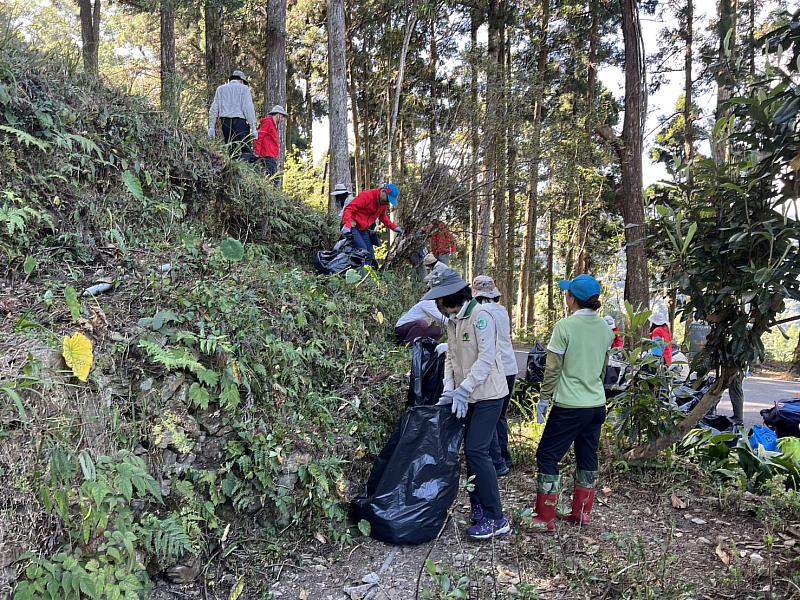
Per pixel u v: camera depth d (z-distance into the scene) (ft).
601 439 14.99
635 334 14.88
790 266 11.14
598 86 67.26
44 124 12.75
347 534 10.52
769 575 9.44
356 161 74.95
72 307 9.00
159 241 14.40
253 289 13.57
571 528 11.60
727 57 13.42
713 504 12.93
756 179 11.52
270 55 38.24
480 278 13.57
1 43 13.58
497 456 13.79
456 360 11.41
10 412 6.79
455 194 25.21
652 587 8.91
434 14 46.70
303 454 10.63
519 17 57.36
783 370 52.21
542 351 18.92
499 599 8.65
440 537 10.95
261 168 24.25
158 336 9.88
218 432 9.75
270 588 9.04
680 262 13.01
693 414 13.92
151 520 8.13
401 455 10.93
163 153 16.43
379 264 23.67
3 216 10.80
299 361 12.26
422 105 30.30
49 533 6.68
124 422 8.48
